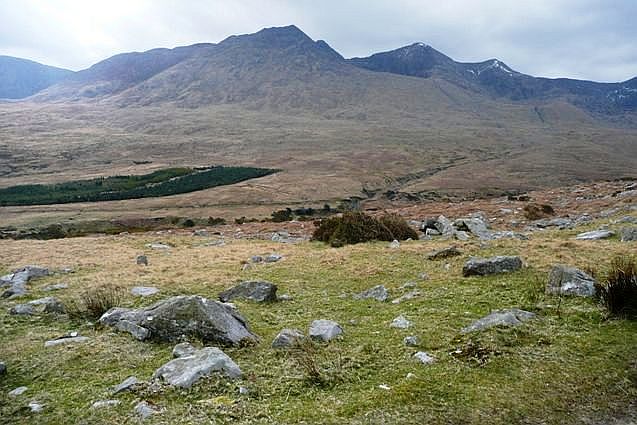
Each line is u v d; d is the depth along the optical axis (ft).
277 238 129.90
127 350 41.29
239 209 384.27
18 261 97.96
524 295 49.88
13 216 377.09
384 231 107.24
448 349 38.01
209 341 41.96
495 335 39.19
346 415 28.94
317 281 67.36
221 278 70.64
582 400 30.86
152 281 69.77
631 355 35.81
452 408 29.63
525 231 111.04
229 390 32.40
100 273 78.89
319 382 33.58
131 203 429.38
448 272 63.77
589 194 188.34
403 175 634.02
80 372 37.47
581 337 38.93
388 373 34.68
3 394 34.47
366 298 56.59
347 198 458.50
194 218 342.44
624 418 29.22
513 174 642.63
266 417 29.01
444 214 160.35
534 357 35.81
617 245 69.46
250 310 53.78
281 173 603.67
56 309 55.93
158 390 32.24
